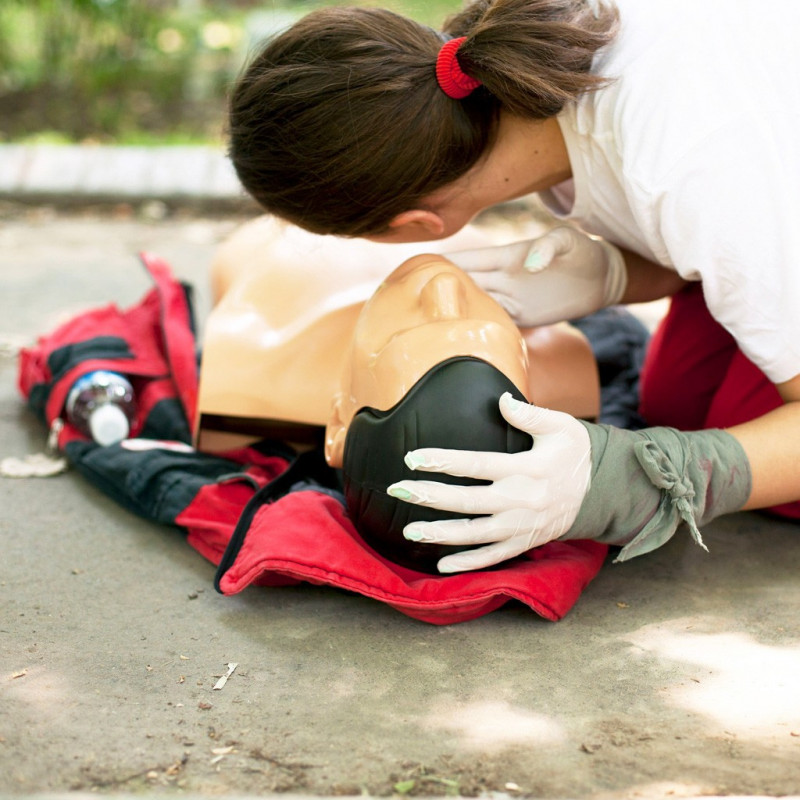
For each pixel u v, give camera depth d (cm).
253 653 128
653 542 132
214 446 170
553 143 141
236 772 107
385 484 128
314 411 163
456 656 128
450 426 124
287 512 139
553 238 152
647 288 168
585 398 162
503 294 154
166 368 195
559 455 124
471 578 131
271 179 133
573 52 128
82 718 116
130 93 452
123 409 180
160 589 144
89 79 452
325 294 172
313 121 127
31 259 304
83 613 138
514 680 123
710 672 124
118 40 474
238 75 137
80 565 151
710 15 131
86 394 179
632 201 132
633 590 144
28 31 486
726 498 133
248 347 168
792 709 117
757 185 126
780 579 147
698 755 109
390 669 125
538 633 133
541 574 134
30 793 103
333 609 139
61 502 171
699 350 175
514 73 124
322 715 116
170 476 162
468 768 107
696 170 127
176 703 118
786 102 128
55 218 345
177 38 504
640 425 188
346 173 129
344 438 138
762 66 129
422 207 137
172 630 134
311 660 127
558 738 112
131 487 164
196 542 154
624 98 131
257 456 169
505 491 124
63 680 123
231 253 201
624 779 105
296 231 185
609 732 113
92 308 209
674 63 129
